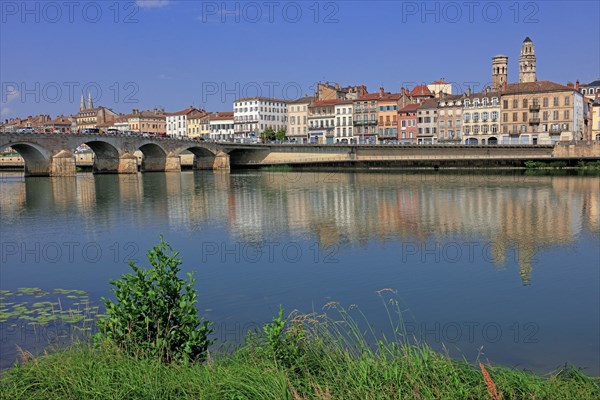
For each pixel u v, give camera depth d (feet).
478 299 57.36
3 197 180.55
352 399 26.81
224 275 67.92
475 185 213.05
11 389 28.14
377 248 84.94
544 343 44.75
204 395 26.71
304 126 504.43
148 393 26.94
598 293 59.47
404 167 355.36
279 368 29.43
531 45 483.92
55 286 62.95
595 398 28.48
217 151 380.99
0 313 50.60
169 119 607.78
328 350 32.22
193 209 139.74
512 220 117.29
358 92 494.18
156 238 95.96
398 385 27.89
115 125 627.87
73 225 113.91
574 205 144.66
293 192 189.98
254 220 118.11
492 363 40.42
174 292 32.83
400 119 428.56
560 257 78.07
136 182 250.98
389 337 45.29
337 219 119.03
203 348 32.73
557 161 323.37
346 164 368.27
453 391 27.32
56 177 292.20
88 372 28.94
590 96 506.89
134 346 30.96
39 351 40.09
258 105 528.22
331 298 57.98
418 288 61.93
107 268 73.00
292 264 73.77
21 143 278.05
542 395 28.22
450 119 408.46
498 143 365.61
